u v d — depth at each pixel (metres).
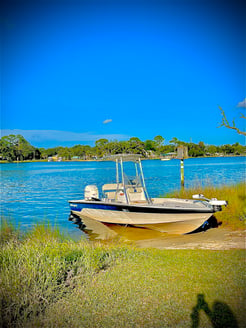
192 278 5.62
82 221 13.91
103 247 8.32
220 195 15.27
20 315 4.49
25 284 5.20
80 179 42.44
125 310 4.50
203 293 4.96
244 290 5.00
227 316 4.23
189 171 49.19
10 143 160.88
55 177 48.22
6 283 5.15
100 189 25.19
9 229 11.25
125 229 12.13
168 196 17.55
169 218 11.00
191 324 4.08
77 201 13.59
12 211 17.75
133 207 11.36
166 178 37.28
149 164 92.31
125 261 6.88
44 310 4.61
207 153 141.62
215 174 39.81
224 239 9.44
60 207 19.09
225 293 4.93
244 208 12.16
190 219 10.75
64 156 173.75
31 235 10.41
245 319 4.15
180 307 4.54
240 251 7.45
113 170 67.62
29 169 83.62
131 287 5.31
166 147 132.12
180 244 9.16
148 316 4.31
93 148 166.25
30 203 21.03
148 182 32.09
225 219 12.26
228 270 5.97
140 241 10.15
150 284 5.41
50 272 5.67
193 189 17.81
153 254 7.48
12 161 160.75
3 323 4.24
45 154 180.50
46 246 7.57
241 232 10.38
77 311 4.53
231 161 93.06
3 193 27.38
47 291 5.02
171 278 5.67
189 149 135.50
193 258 6.94
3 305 4.61
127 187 12.52
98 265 6.46
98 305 4.68
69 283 5.47
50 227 11.95
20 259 6.23
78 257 6.76
